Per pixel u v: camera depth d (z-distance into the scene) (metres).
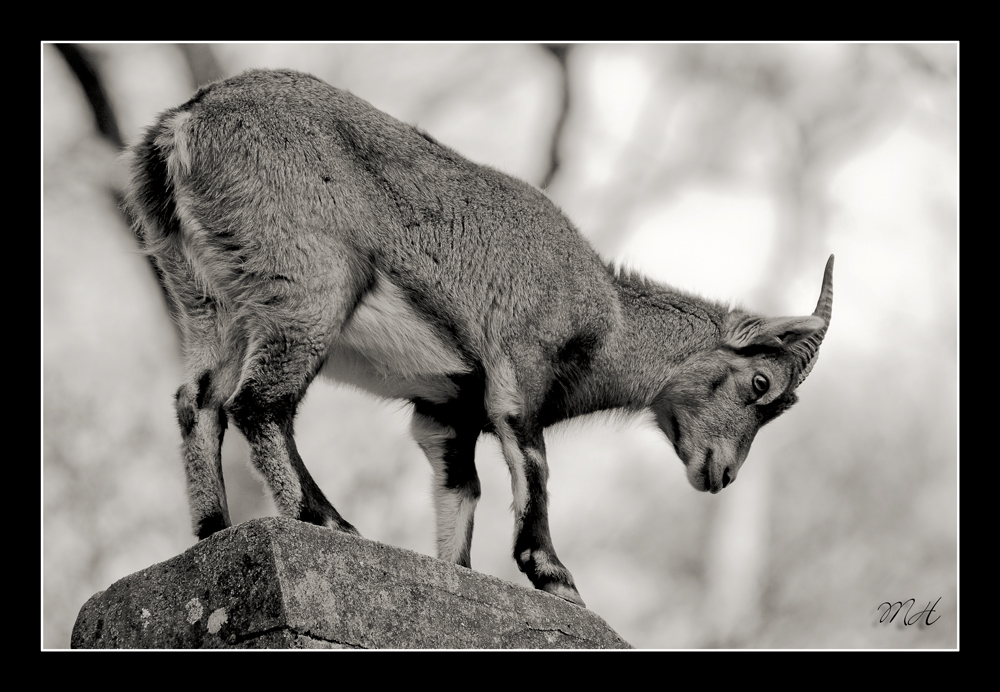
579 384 14.09
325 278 11.67
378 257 12.25
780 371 15.09
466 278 12.84
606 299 14.09
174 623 9.48
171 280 11.94
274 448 11.20
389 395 13.30
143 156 11.91
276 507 11.11
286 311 11.51
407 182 12.63
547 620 10.70
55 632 20.36
